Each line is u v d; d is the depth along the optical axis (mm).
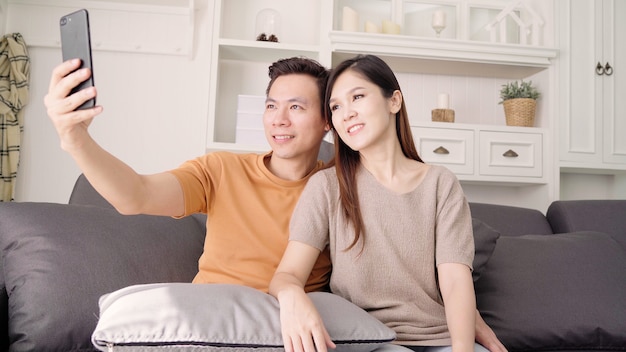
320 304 854
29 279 1031
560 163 2379
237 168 1152
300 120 1125
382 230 1016
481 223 1354
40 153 2408
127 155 2469
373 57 1091
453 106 2639
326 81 1168
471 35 2578
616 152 2436
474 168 2301
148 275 1131
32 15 2441
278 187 1146
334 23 2396
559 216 1819
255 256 1062
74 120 683
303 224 1017
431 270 1020
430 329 962
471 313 919
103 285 1060
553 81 2424
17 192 2375
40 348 974
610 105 2455
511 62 2402
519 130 2357
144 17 2508
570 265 1368
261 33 2439
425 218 1033
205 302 760
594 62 2465
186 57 2531
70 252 1081
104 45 2461
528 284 1312
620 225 1761
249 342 731
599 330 1252
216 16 2273
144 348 691
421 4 2541
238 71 2516
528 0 2604
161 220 1279
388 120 1066
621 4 2521
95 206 1271
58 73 695
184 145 2502
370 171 1088
